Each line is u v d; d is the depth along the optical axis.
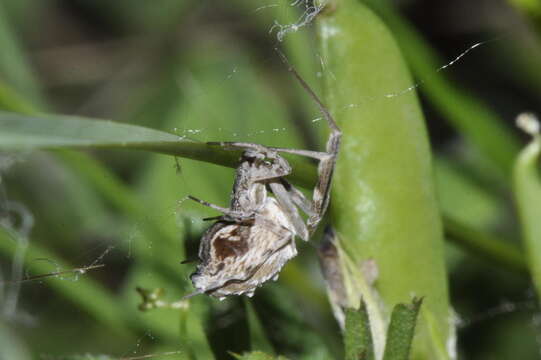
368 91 0.07
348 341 0.07
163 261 0.08
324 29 0.07
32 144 0.06
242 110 0.09
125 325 0.08
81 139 0.06
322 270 0.07
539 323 0.10
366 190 0.07
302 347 0.07
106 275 0.10
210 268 0.07
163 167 0.08
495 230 0.10
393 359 0.07
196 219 0.07
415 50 0.09
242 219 0.07
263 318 0.07
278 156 0.07
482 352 0.10
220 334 0.07
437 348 0.07
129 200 0.09
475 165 0.10
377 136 0.07
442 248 0.07
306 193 0.08
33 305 0.10
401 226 0.07
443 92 0.09
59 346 0.10
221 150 0.07
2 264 0.09
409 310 0.07
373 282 0.07
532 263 0.07
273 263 0.07
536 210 0.07
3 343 0.09
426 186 0.07
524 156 0.07
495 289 0.10
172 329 0.07
